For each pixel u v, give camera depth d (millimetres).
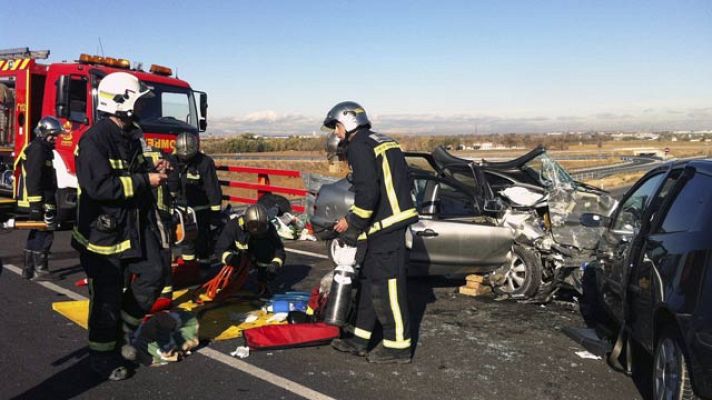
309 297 6582
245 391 4371
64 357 4918
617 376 4879
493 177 8289
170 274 4777
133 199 4477
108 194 4215
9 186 11328
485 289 7461
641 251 4652
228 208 8094
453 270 7301
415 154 8852
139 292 4586
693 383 3635
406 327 5012
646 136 191875
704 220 3906
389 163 4938
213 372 4719
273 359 5027
